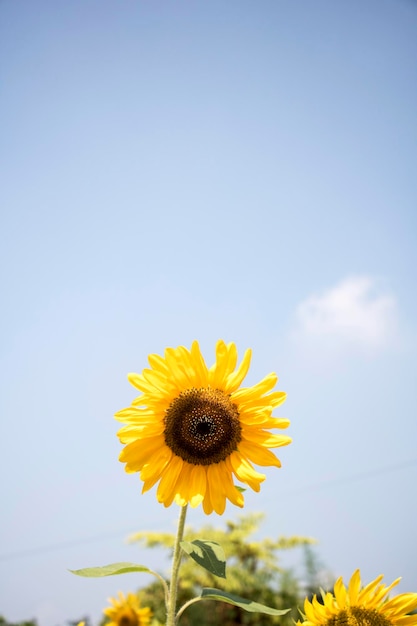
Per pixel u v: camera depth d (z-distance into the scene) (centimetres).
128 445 87
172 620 76
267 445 86
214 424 86
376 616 76
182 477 87
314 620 77
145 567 78
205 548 76
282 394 87
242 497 86
